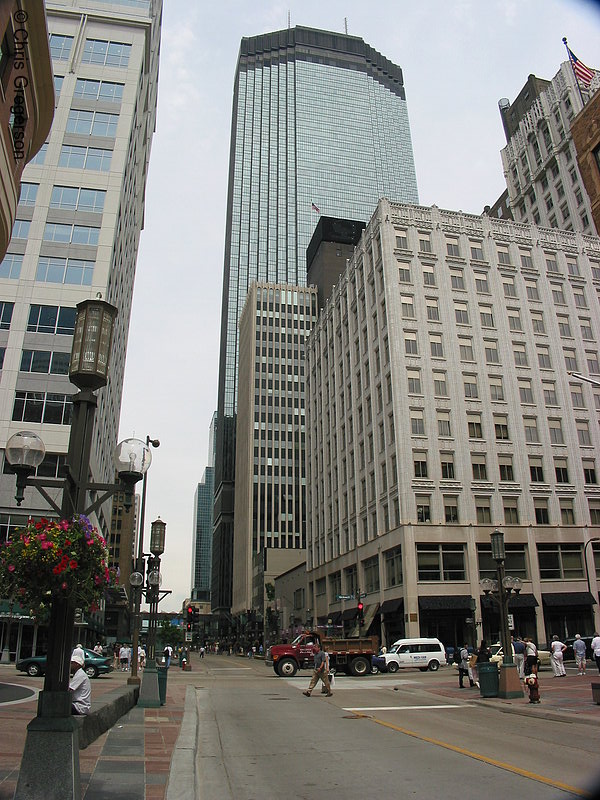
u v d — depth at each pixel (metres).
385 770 9.43
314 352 82.06
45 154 51.12
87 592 7.36
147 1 58.53
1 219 12.04
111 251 49.22
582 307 60.28
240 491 142.38
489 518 50.56
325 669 22.78
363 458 60.50
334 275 103.38
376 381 57.56
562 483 53.34
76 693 10.81
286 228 185.75
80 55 55.31
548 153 85.19
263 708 18.62
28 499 41.56
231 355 176.75
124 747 10.40
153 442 26.62
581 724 14.34
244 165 192.62
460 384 53.81
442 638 46.72
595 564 51.62
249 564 126.44
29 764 6.24
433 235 58.22
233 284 178.75
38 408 44.00
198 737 12.80
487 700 19.06
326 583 68.75
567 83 81.56
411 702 20.19
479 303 57.09
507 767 9.44
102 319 8.81
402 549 48.12
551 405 55.69
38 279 47.38
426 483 49.97
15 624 40.44
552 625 49.31
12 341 45.34
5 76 11.60
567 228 80.62
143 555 24.25
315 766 9.84
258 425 135.88
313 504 77.56
